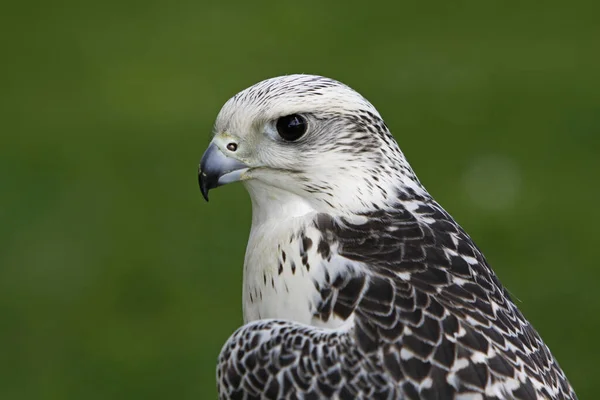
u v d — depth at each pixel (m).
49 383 12.23
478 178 16.06
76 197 16.05
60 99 19.86
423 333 5.68
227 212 15.25
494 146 17.14
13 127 18.67
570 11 23.36
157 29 23.33
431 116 18.27
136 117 18.83
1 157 17.27
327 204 6.34
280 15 23.88
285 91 6.46
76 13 24.44
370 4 24.23
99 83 20.64
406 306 5.78
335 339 5.75
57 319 13.26
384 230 6.20
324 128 6.39
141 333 12.91
